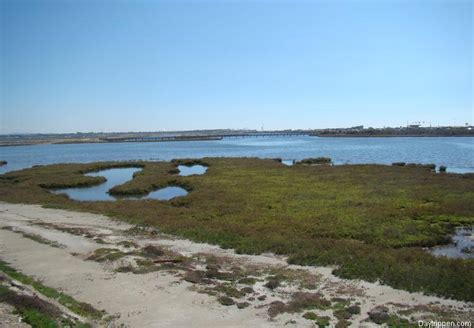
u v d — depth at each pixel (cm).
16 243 2273
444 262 1745
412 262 1773
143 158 10188
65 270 1794
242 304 1382
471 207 2897
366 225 2486
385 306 1346
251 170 5672
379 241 2203
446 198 3275
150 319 1287
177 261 1902
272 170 5597
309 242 2091
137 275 1714
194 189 4322
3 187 4828
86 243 2256
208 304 1400
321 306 1356
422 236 2270
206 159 7794
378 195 3500
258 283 1606
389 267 1686
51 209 3366
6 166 8719
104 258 1952
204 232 2370
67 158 10900
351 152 10625
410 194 3491
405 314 1277
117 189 4481
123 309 1370
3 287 1360
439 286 1473
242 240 2189
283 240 2141
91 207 3359
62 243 2264
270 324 1237
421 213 2770
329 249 1988
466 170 6128
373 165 5859
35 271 1786
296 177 4819
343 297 1438
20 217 3056
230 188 4084
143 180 5034
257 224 2569
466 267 1675
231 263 1862
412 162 7538
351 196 3484
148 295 1491
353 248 1973
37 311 1213
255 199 3450
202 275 1698
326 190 3828
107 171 6956
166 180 5031
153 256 1988
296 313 1310
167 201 3600
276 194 3678
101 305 1409
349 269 1694
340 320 1245
